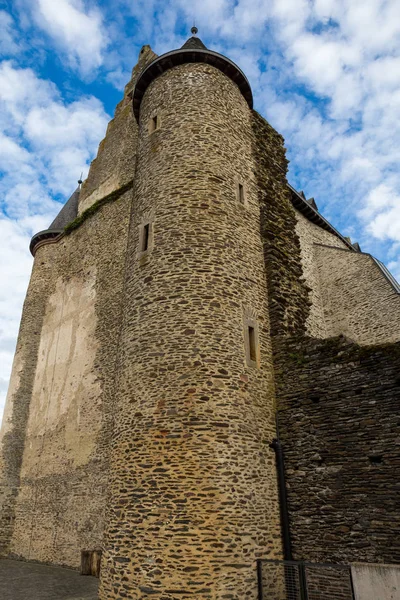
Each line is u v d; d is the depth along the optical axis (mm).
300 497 7977
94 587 9320
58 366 15953
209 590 6621
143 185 10836
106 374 13391
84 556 11078
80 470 12852
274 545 7633
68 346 15836
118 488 7812
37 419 15953
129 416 8242
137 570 6926
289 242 11664
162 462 7508
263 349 9352
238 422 8055
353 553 7066
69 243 18594
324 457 7934
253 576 7082
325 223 17266
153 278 9234
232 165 11016
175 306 8766
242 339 8945
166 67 12242
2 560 13898
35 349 17781
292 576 7477
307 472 8055
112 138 19844
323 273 15461
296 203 15758
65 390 15039
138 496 7449
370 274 14016
